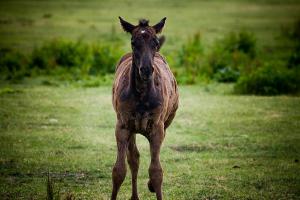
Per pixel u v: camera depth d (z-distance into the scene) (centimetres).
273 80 3114
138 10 7406
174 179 1708
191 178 1719
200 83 3434
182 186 1647
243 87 3117
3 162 1864
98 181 1697
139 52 1342
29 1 8556
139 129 1397
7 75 3709
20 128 2323
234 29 5831
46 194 1566
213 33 5556
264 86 3100
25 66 3869
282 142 2120
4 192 1580
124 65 1548
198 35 4262
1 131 2270
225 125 2383
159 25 1447
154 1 8588
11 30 5616
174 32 5575
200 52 4109
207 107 2723
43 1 8575
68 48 4022
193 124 2408
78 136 2211
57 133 2247
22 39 5094
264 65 3444
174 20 6450
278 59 4138
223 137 2200
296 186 1648
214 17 6806
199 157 1941
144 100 1367
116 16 6788
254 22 6406
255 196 1566
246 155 1966
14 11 7331
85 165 1845
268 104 2775
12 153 1970
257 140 2148
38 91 3138
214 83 3459
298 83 3161
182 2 8475
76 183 1677
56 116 2545
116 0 8731
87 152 1998
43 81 3450
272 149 2036
